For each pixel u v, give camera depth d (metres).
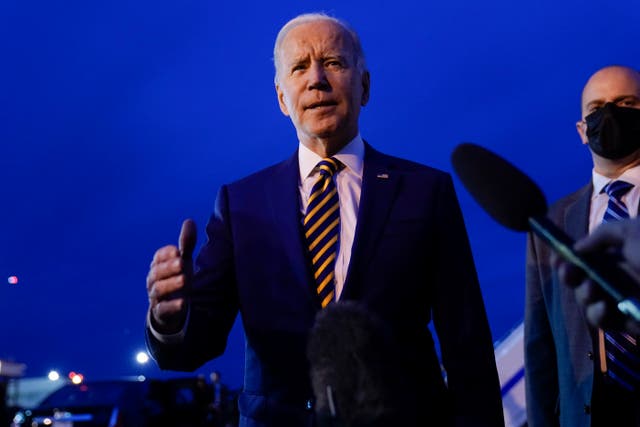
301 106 2.59
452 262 2.53
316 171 2.63
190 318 2.35
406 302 2.42
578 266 0.97
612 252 0.96
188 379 11.20
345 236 2.50
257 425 2.33
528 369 3.38
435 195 2.56
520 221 1.09
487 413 2.42
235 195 2.69
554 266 1.02
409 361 2.35
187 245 1.83
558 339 3.21
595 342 3.05
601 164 3.30
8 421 10.77
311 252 2.47
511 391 4.31
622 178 3.24
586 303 0.96
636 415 2.91
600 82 3.30
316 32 2.62
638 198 3.17
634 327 0.95
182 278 1.81
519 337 4.49
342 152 2.64
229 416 11.23
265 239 2.53
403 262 2.44
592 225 3.28
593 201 3.33
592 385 3.01
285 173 2.67
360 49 2.73
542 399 3.33
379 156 2.73
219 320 2.52
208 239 2.66
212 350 2.49
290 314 2.40
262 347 2.42
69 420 10.08
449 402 2.45
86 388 10.54
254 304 2.47
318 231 2.49
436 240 2.54
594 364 3.03
